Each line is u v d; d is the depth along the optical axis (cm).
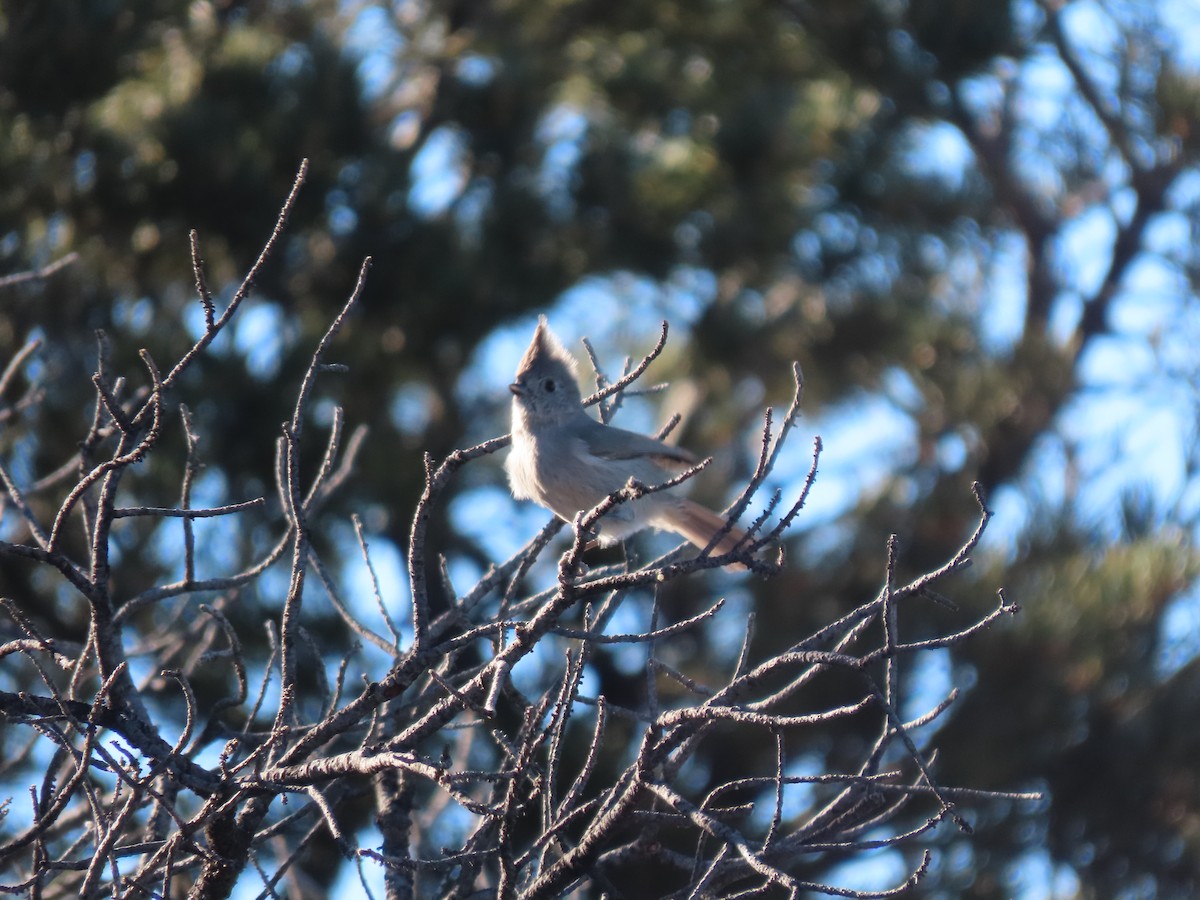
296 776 605
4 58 1257
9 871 770
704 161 1698
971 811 1276
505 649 573
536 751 624
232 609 1124
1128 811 1301
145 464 1181
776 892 1007
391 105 1614
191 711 576
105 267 1320
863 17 1686
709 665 1424
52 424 1167
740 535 906
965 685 1325
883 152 1750
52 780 577
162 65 1403
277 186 1371
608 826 592
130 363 1191
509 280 1452
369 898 560
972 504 1530
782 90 1738
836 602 1474
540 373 890
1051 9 1702
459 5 1747
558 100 1712
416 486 1339
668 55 1823
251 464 1211
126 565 1162
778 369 1770
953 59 1659
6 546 576
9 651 609
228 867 617
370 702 604
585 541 559
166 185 1305
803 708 1307
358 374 1357
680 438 1734
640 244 1595
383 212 1394
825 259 1712
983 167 1819
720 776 1295
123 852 589
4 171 1262
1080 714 1312
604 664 1433
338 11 1692
